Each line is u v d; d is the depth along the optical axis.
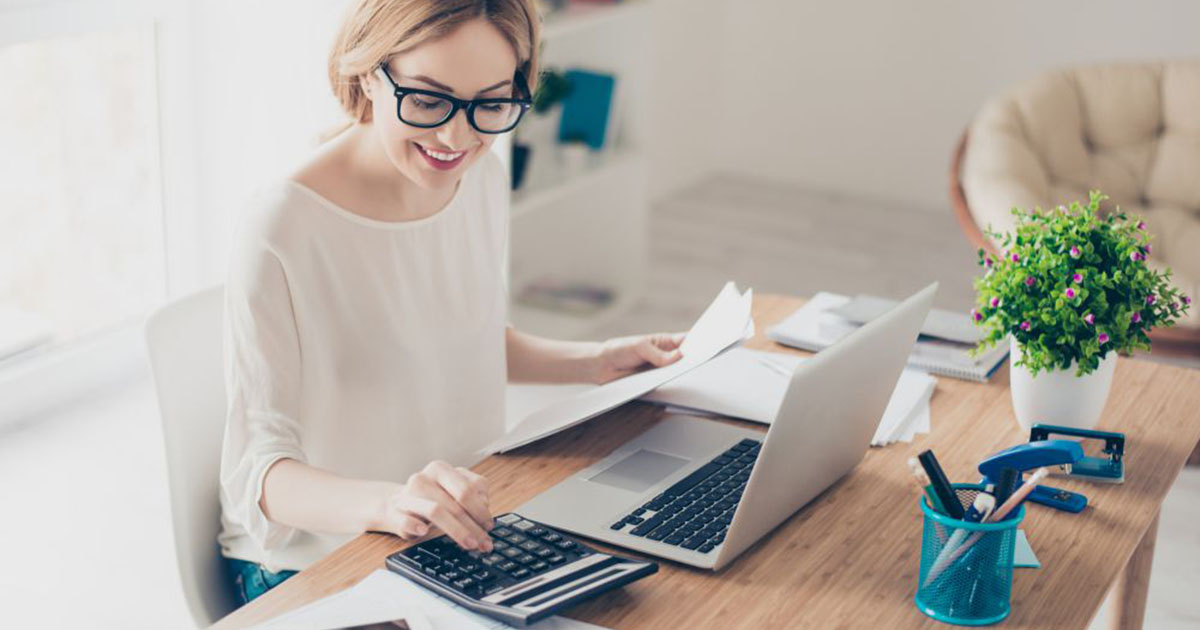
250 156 3.58
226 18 3.46
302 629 1.18
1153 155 3.69
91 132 3.43
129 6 3.34
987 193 3.41
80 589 2.62
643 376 1.71
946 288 4.54
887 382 1.51
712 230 5.04
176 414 1.60
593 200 4.25
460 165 1.52
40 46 3.25
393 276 1.68
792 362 1.85
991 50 5.18
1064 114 3.68
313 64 3.38
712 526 1.40
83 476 3.05
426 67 1.42
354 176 1.65
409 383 1.72
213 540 1.67
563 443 1.62
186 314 1.63
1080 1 4.99
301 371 1.62
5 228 3.28
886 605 1.29
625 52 4.11
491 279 1.83
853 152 5.52
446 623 1.21
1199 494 3.06
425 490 1.36
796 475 1.37
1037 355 1.61
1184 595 2.64
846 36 5.39
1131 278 1.61
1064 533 1.43
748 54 5.58
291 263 1.58
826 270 4.67
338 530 1.42
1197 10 4.82
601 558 1.31
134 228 3.62
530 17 1.49
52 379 3.37
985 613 1.26
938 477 1.27
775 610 1.27
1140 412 1.75
